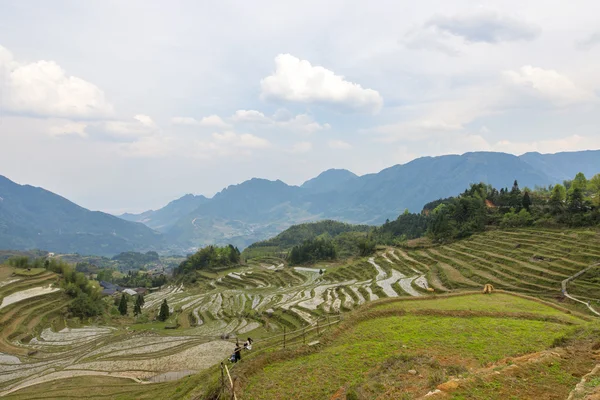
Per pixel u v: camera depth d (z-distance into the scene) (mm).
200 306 114812
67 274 122750
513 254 88125
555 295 63281
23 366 57031
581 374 19969
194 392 31547
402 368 25000
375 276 101812
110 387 45438
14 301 91688
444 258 100438
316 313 72750
